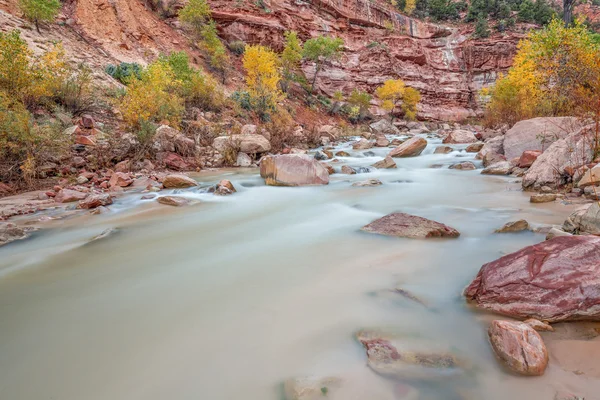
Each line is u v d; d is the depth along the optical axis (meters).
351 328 2.67
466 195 7.23
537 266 2.78
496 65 44.06
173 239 5.05
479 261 3.81
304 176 8.91
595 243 2.75
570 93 10.35
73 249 4.64
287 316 2.90
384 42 41.31
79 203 6.62
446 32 47.38
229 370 2.27
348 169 10.68
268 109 20.16
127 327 2.82
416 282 3.39
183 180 8.30
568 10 34.59
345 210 6.52
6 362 2.41
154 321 2.90
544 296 2.56
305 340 2.55
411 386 2.02
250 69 20.95
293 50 29.36
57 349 2.55
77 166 8.88
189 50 24.45
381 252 4.23
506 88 17.39
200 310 3.05
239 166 11.87
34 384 2.20
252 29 30.69
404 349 2.36
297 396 2.00
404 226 4.87
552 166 6.92
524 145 10.07
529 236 4.33
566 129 8.96
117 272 3.92
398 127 35.31
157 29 23.50
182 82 15.84
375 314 2.86
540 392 1.90
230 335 2.66
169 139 11.24
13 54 9.24
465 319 2.71
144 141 10.29
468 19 52.84
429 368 2.16
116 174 8.54
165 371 2.29
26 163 7.61
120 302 3.23
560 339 2.29
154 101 11.61
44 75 10.30
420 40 46.38
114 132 10.75
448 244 4.36
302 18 35.84
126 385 2.17
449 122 40.59
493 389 1.96
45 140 8.00
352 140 21.78
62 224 5.68
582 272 2.57
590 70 9.41
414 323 2.69
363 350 2.40
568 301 2.46
